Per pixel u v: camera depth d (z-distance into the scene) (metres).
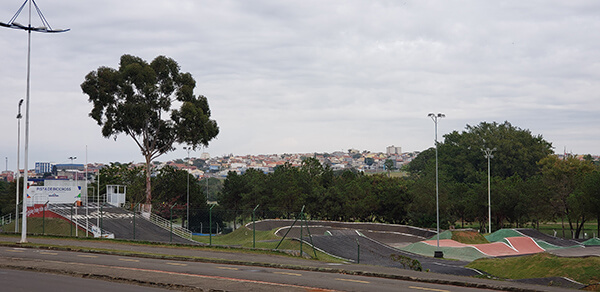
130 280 22.16
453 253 65.75
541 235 82.62
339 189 111.12
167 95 89.94
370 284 21.78
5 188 146.12
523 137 155.50
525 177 152.25
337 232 68.88
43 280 22.77
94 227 62.78
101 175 114.88
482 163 153.88
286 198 108.50
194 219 105.12
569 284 31.67
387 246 66.62
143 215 79.75
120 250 38.69
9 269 26.38
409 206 107.25
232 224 119.94
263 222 86.50
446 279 23.33
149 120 88.12
